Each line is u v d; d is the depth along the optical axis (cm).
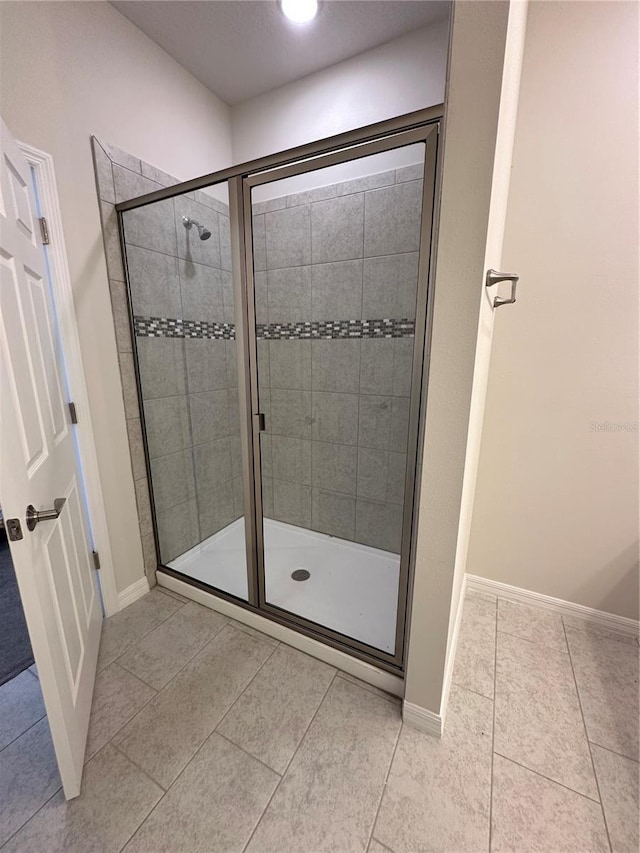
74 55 146
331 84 201
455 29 81
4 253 101
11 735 130
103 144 158
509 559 190
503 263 159
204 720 133
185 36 177
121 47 164
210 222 199
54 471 124
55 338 145
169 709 137
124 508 186
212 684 147
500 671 153
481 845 101
